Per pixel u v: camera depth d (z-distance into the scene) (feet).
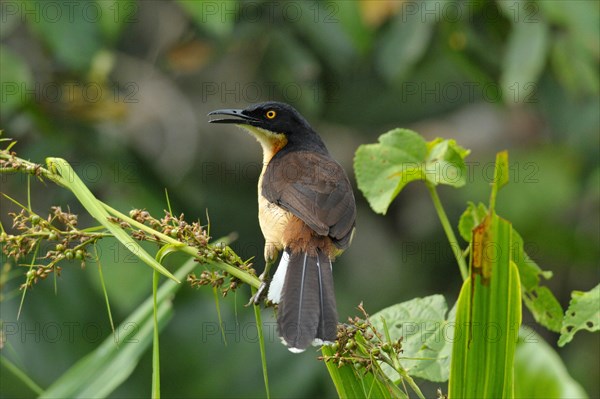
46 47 42.04
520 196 54.03
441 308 22.67
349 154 55.88
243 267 20.15
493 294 18.53
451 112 52.03
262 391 38.83
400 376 20.04
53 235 18.63
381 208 23.22
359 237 54.29
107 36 35.94
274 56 41.27
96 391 21.15
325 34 41.60
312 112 43.01
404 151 23.67
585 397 22.31
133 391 38.50
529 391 22.71
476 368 18.60
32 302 37.40
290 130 32.27
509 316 18.54
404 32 40.70
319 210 25.76
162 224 19.88
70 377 21.22
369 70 48.16
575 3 36.06
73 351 37.40
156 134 53.06
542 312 23.58
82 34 35.29
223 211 50.03
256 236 49.60
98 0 35.47
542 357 23.02
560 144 54.60
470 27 41.19
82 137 42.98
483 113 60.13
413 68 43.91
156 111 53.11
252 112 32.24
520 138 58.39
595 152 50.62
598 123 45.98
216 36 43.91
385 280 52.54
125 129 49.06
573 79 41.47
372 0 40.96
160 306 22.15
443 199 54.85
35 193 46.06
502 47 41.60
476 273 18.52
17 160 18.79
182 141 53.11
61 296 37.68
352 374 19.44
